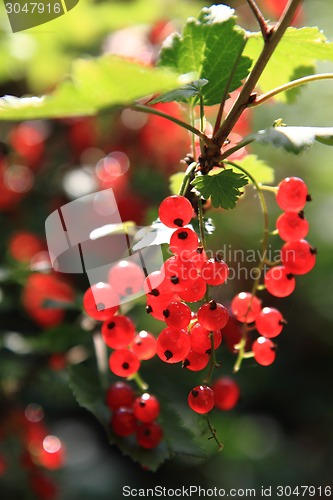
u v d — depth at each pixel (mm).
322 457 917
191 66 356
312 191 926
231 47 354
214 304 327
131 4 536
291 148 322
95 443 842
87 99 292
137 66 284
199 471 824
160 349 328
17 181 553
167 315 326
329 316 952
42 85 587
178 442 376
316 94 852
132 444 373
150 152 550
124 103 294
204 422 378
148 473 816
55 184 552
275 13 575
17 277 473
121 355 353
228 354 726
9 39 509
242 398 889
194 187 333
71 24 515
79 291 491
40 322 518
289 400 946
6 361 501
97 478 776
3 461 486
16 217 549
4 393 493
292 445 932
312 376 984
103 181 523
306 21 827
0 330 528
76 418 854
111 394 377
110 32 557
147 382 690
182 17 567
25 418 489
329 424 948
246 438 917
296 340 978
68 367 395
